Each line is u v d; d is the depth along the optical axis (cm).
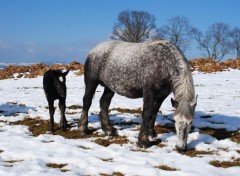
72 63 3809
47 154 706
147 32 6062
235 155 709
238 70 3284
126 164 643
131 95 816
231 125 976
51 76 911
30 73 3528
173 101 692
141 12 5972
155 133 842
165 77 737
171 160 671
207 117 1130
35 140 816
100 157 702
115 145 788
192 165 641
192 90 696
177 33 6350
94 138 859
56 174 593
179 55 729
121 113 1200
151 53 755
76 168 637
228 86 2145
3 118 1099
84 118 906
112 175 603
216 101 1476
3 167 626
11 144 782
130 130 926
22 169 618
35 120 1073
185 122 680
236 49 6938
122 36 6094
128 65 783
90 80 898
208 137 841
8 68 3731
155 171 603
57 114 1162
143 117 763
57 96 926
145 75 752
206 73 3133
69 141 821
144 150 750
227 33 6700
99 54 866
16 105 1417
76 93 1891
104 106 905
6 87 2473
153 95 754
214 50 6725
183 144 700
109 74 829
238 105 1357
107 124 896
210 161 672
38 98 1645
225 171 613
